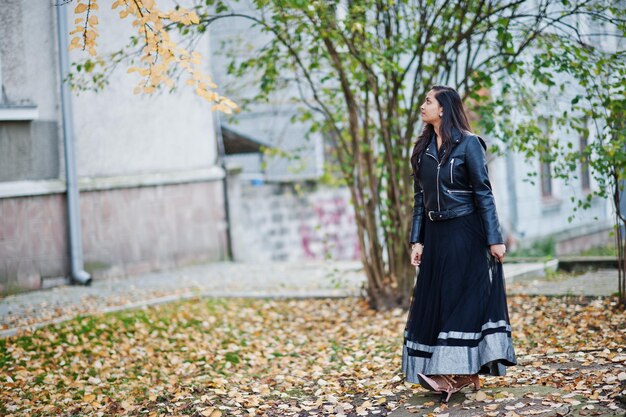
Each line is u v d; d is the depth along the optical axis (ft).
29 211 34.40
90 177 37.91
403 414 14.88
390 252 27.04
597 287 26.96
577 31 22.93
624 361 16.57
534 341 20.20
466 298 14.74
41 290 34.35
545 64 22.71
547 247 45.55
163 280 37.35
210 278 37.73
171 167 42.32
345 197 56.29
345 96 26.35
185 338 24.17
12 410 16.98
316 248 53.47
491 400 14.78
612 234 23.11
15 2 33.42
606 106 22.18
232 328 25.86
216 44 41.32
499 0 24.31
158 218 41.52
